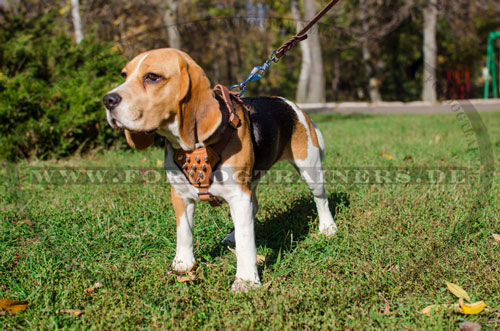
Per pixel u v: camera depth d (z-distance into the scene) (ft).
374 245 10.91
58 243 11.77
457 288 8.96
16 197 15.47
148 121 7.98
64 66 27.43
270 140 9.93
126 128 7.94
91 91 23.30
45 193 16.16
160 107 8.00
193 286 9.45
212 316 8.25
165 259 10.69
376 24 60.80
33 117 22.12
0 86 22.13
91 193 15.80
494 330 8.02
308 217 13.20
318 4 51.34
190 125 8.18
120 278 9.71
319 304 8.57
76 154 22.47
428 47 61.98
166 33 44.62
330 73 82.38
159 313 8.46
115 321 8.21
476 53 90.58
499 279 9.28
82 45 28.60
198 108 8.22
